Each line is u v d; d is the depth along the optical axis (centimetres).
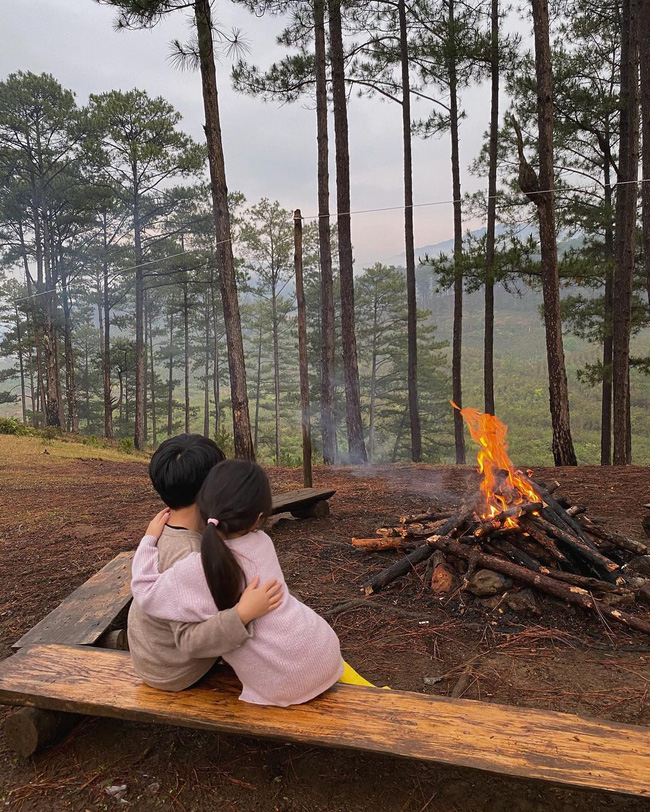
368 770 224
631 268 1454
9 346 4453
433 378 4250
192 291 4131
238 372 1195
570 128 1512
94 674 234
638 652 311
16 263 3594
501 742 182
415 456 1762
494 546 392
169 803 211
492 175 1557
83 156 2822
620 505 648
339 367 4428
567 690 275
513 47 1502
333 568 455
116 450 2086
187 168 2744
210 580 182
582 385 5584
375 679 292
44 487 1012
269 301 4950
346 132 1532
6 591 448
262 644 193
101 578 377
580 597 343
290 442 5053
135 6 966
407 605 379
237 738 246
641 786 162
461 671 296
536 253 1264
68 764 234
